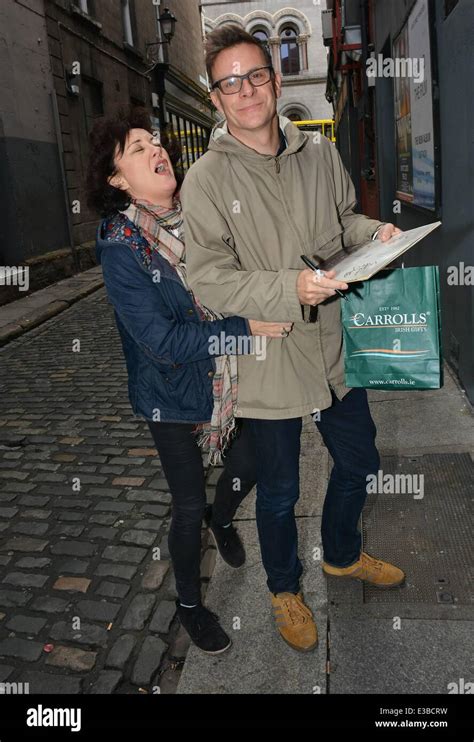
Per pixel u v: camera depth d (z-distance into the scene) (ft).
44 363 21.17
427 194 15.37
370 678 6.53
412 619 7.27
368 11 26.22
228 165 5.95
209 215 5.80
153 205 6.21
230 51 5.59
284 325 5.79
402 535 8.86
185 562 6.96
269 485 6.70
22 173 33.96
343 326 6.19
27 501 11.48
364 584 7.95
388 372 6.11
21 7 34.04
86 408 16.39
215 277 5.70
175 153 6.69
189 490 6.74
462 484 9.95
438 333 5.92
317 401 6.43
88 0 44.80
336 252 6.13
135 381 6.50
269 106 5.76
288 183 6.07
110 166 6.01
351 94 37.42
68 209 39.47
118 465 12.79
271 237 6.10
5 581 9.07
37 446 14.07
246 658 6.97
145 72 57.82
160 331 5.80
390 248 5.16
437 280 5.84
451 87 12.57
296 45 106.93
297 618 7.05
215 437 6.48
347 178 6.82
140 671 7.18
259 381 6.34
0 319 27.53
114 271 5.85
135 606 8.32
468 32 11.10
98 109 46.32
